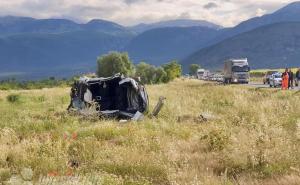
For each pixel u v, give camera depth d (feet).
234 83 230.27
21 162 36.24
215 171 33.40
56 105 108.99
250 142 38.91
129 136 49.01
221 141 41.09
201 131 51.78
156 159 35.91
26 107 106.32
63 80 444.96
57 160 36.58
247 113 68.69
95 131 53.31
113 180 29.35
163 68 381.40
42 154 38.27
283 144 37.09
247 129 49.26
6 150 40.37
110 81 83.35
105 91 83.71
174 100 102.17
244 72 228.84
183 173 31.37
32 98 135.54
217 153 37.63
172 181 28.94
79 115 75.72
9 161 37.83
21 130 57.98
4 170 33.53
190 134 50.29
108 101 83.41
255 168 32.19
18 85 392.47
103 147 42.09
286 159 32.81
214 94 122.31
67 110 84.48
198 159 36.63
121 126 58.75
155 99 110.63
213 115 69.46
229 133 44.78
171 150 38.11
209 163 35.35
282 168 30.96
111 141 48.34
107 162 35.76
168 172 31.71
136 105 79.25
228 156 35.14
